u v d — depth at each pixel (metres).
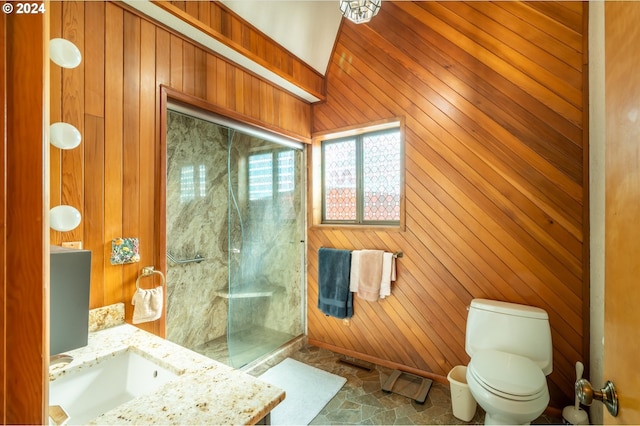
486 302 1.92
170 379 0.99
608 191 0.67
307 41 2.38
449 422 1.74
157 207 1.55
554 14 1.82
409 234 2.31
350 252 2.52
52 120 1.19
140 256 1.48
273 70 2.16
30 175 0.35
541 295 1.86
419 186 2.26
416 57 2.27
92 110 1.31
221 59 1.93
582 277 1.76
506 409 1.34
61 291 0.99
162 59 1.59
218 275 2.96
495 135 2.00
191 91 1.74
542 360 1.68
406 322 2.33
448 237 2.15
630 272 0.57
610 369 0.64
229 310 2.40
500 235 1.98
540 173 1.87
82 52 1.28
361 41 2.52
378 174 2.59
